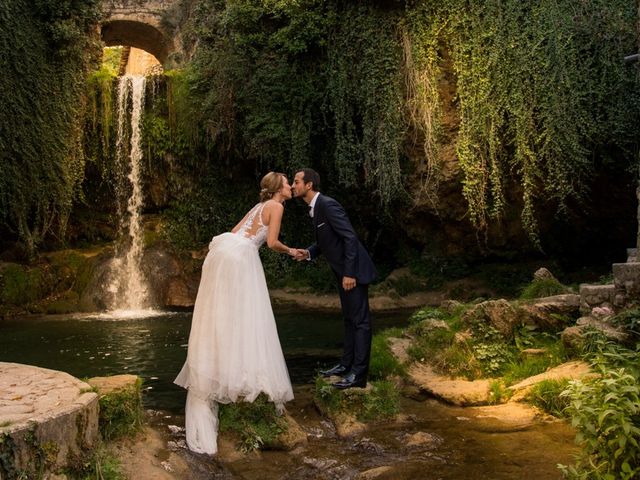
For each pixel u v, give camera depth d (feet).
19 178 46.03
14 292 45.44
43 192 47.78
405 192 43.98
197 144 53.52
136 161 54.44
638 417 10.56
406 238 49.75
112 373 23.86
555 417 16.65
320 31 45.29
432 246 47.75
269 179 16.47
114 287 49.60
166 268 51.88
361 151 44.80
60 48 49.16
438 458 14.03
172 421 16.70
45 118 47.78
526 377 20.03
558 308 22.80
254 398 15.08
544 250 45.50
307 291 49.57
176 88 53.42
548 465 13.24
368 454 14.67
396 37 42.63
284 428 15.44
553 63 37.37
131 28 64.80
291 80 47.19
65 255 50.26
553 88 37.32
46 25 48.29
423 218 46.47
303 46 45.70
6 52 45.09
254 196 55.83
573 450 14.02
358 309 17.60
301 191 17.51
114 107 53.36
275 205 16.20
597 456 11.16
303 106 47.34
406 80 42.16
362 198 49.73
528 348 21.71
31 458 10.50
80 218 54.39
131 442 13.88
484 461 13.73
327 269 50.80
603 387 11.22
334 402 17.21
